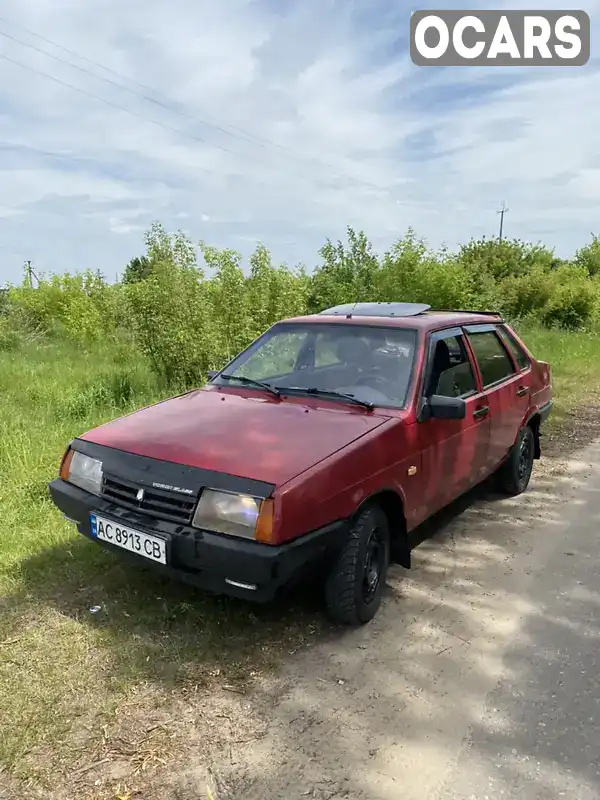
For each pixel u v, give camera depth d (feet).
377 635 11.08
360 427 11.50
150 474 10.36
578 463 21.88
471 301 55.31
